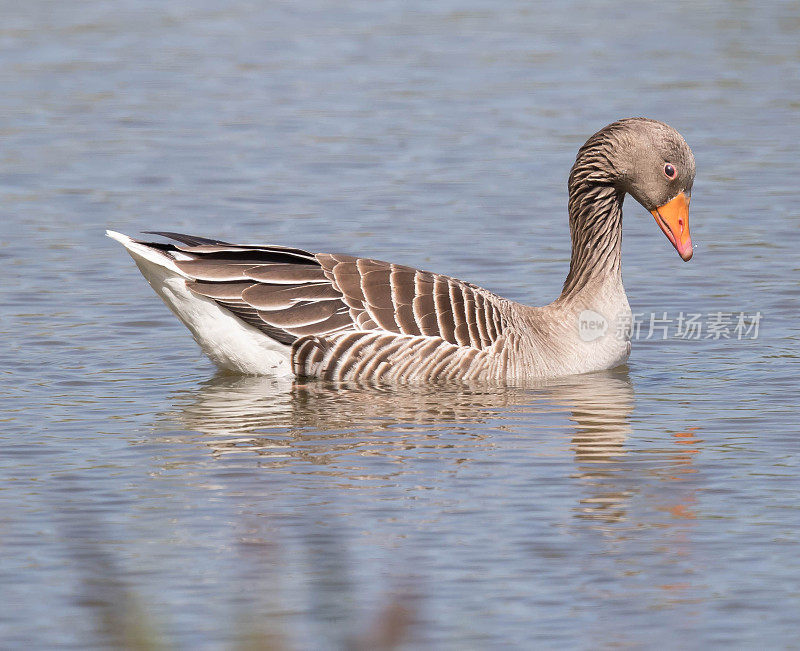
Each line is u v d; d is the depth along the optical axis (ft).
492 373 53.01
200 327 53.16
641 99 107.86
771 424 48.19
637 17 145.48
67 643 32.42
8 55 123.34
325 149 94.17
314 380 52.95
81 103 106.42
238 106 106.22
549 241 74.18
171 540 37.83
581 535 38.32
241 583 35.29
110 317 61.93
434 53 126.62
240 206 80.74
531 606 34.27
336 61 123.03
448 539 37.99
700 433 47.24
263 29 138.31
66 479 42.47
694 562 36.76
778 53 126.31
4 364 55.21
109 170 88.38
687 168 55.57
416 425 47.93
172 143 95.20
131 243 51.67
